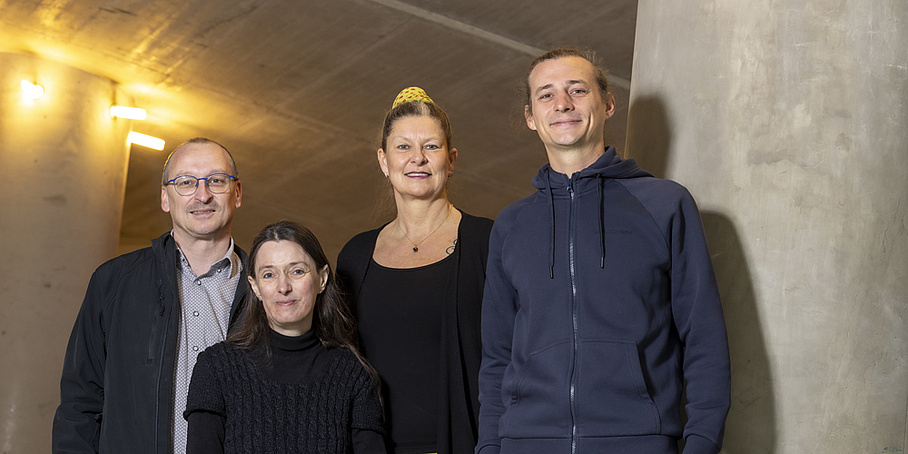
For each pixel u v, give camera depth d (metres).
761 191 2.12
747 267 2.10
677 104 2.32
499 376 2.13
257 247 2.44
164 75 7.34
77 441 2.51
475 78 7.16
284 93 7.69
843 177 2.07
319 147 8.93
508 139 8.31
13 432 5.99
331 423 2.32
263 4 6.18
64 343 6.32
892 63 2.12
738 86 2.19
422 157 2.64
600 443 1.85
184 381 2.48
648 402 1.87
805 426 2.00
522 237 2.10
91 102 7.13
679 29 2.36
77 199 6.77
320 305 2.50
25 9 6.34
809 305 2.04
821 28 2.14
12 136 6.64
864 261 2.05
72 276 6.50
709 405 1.83
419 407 2.46
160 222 11.72
